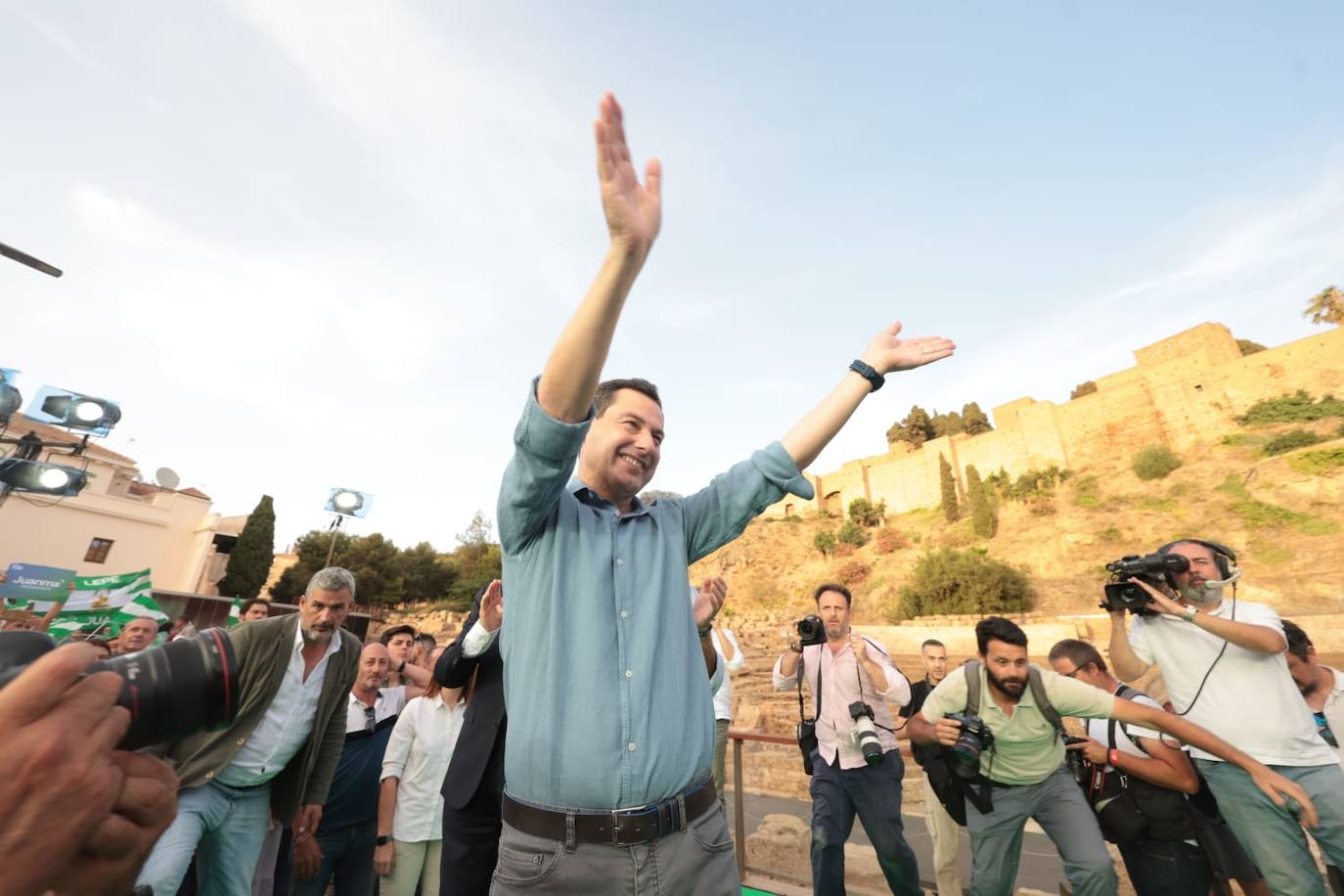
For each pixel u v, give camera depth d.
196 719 0.71
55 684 0.48
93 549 28.75
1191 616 3.45
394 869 3.72
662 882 1.39
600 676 1.49
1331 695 3.91
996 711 3.38
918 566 33.41
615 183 1.24
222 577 32.81
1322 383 34.91
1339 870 3.17
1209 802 3.34
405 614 44.22
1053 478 41.78
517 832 1.44
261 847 3.30
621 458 1.81
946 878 4.20
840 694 4.36
